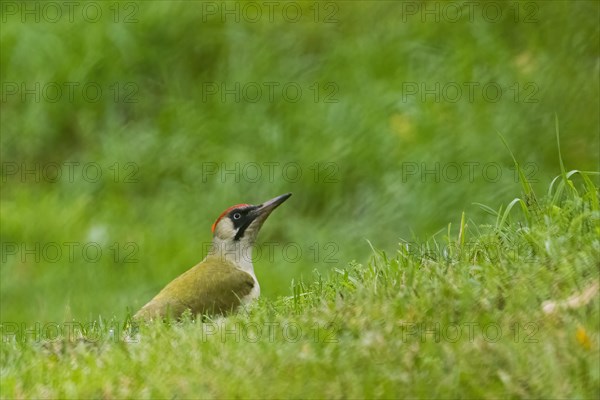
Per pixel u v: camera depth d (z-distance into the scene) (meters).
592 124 18.86
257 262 19.00
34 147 22.03
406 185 19.14
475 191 18.50
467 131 19.45
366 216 19.30
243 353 8.93
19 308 18.69
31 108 22.20
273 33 22.73
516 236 10.51
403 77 21.23
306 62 22.14
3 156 22.02
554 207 10.59
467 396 8.00
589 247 9.38
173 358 9.15
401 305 9.26
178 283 12.61
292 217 19.95
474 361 8.26
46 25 23.03
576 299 8.80
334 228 19.52
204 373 8.72
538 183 17.89
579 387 7.85
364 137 20.22
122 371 9.06
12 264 19.55
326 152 20.25
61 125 22.17
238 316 10.45
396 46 21.84
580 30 20.09
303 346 8.91
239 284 12.75
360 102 20.86
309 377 8.45
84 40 22.72
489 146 19.08
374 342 8.75
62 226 20.12
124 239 19.81
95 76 22.41
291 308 10.54
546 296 9.01
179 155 21.17
